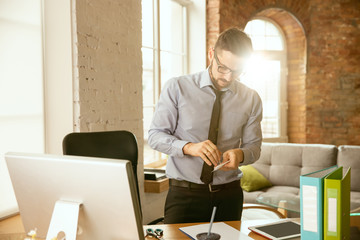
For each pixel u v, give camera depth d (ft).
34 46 7.20
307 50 18.17
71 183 3.20
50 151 7.56
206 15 15.07
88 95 7.73
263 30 18.58
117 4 8.65
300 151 13.08
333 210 3.91
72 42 7.40
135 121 9.51
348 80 18.17
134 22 9.37
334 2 17.97
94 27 7.88
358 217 5.27
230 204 5.94
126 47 9.06
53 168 3.23
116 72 8.69
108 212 3.16
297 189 12.43
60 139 7.55
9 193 6.82
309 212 4.03
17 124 6.89
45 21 7.41
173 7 14.17
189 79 6.00
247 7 16.70
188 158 5.80
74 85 7.48
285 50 18.79
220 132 5.98
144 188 9.89
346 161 12.41
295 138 18.95
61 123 7.52
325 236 3.96
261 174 13.21
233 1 15.83
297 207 9.48
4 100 6.62
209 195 5.79
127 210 3.08
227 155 5.32
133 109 9.41
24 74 7.00
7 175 6.77
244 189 12.44
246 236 4.48
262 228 4.78
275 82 18.83
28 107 7.11
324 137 18.43
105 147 5.89
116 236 3.23
